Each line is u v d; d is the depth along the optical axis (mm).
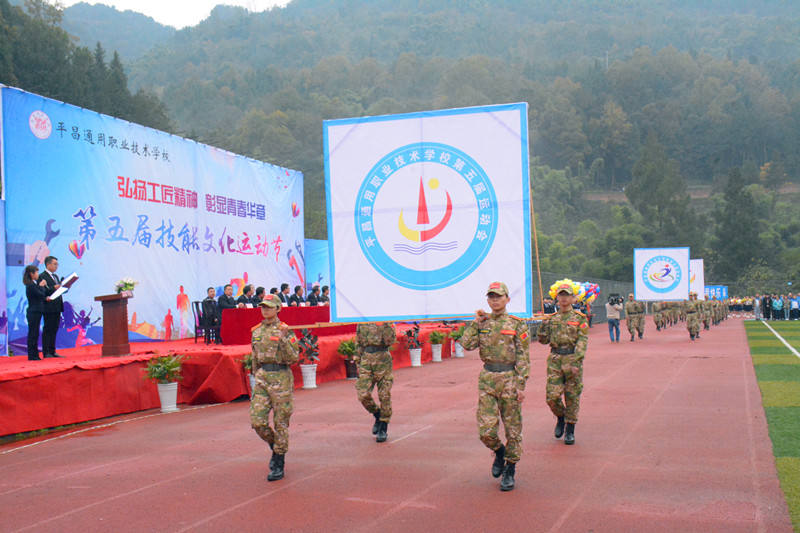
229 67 177000
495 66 178875
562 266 79562
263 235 23234
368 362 8250
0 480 6980
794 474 6336
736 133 168750
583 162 162750
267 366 6734
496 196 7996
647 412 9766
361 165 8312
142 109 50250
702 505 5539
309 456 7547
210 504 5883
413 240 8195
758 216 117688
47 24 44312
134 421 10297
